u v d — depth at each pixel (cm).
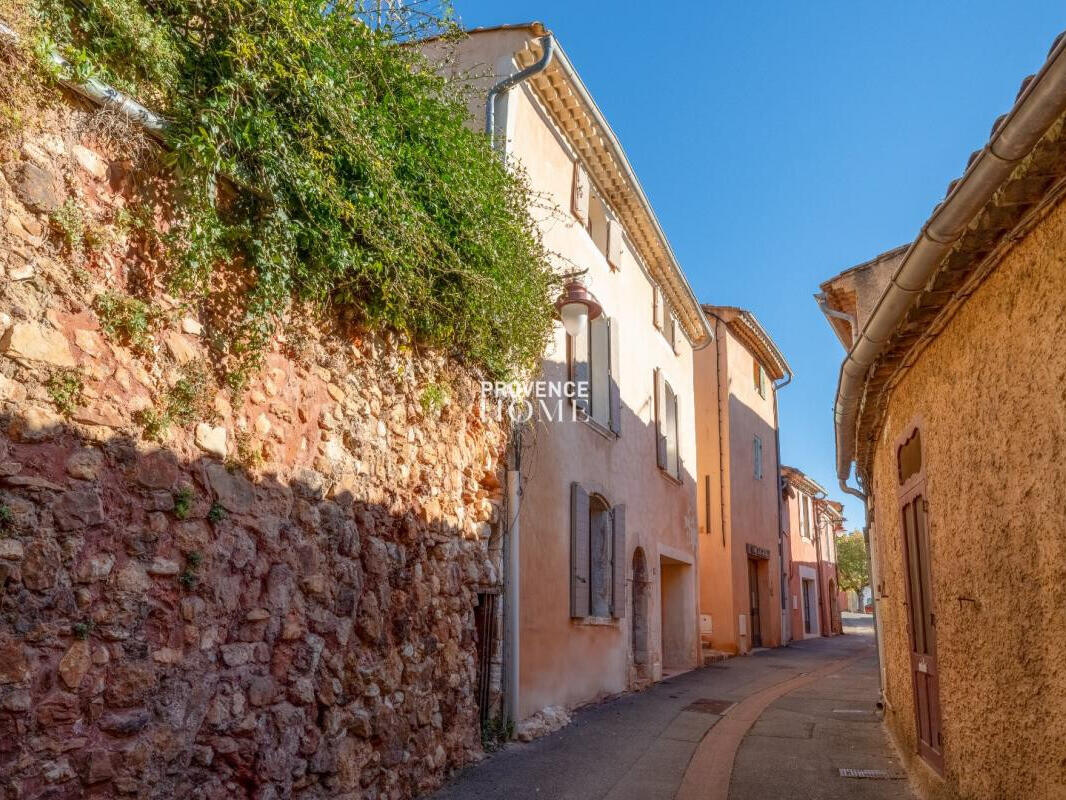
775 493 2516
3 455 321
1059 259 364
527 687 870
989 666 461
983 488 466
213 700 416
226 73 439
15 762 318
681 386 1716
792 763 773
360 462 562
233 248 451
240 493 444
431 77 681
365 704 546
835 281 1159
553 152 1062
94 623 354
